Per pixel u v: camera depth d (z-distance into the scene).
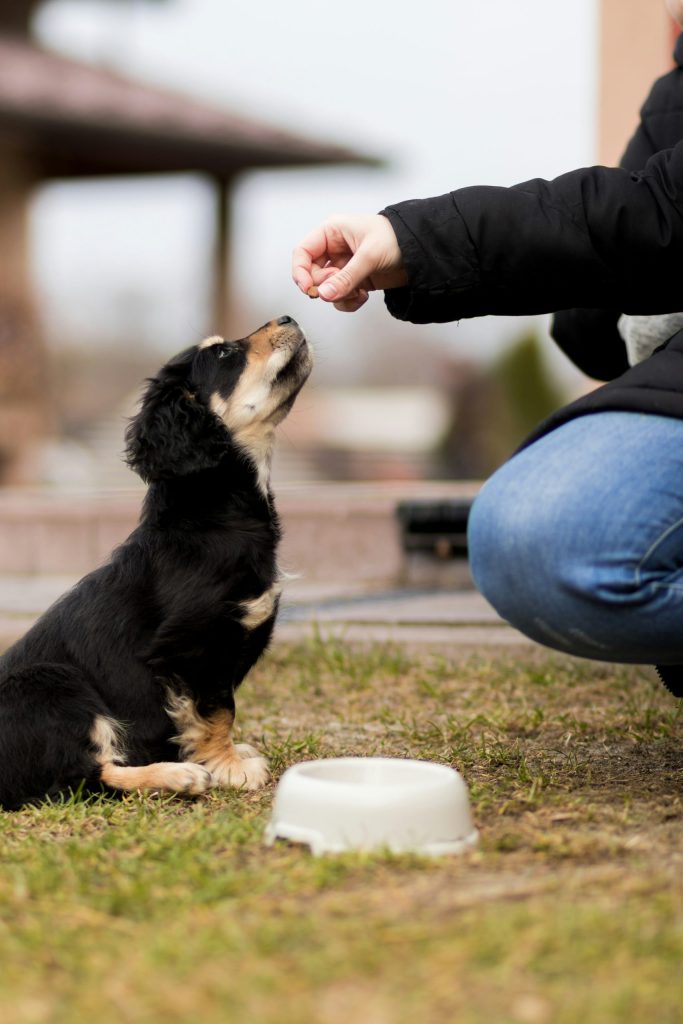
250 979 1.52
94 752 2.13
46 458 9.38
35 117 9.08
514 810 1.93
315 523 4.30
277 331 2.42
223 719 2.21
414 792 1.79
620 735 2.30
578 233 1.83
